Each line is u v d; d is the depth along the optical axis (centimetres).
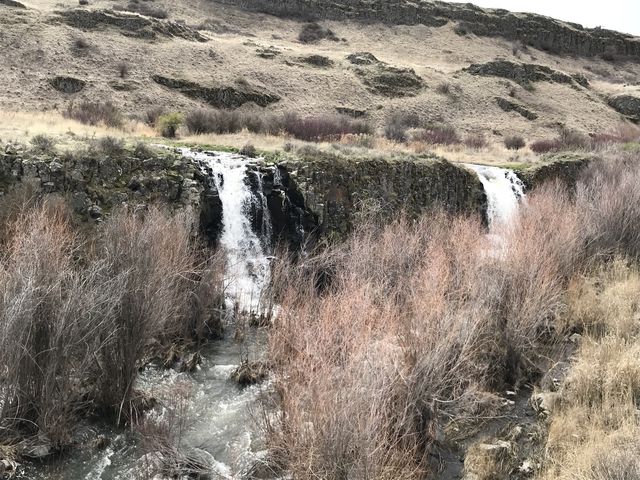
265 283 1273
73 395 686
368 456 511
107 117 2220
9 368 630
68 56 3712
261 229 1454
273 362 823
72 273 717
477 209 1822
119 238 814
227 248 1309
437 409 677
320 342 629
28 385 654
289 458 588
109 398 734
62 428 666
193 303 1004
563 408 730
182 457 646
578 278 1110
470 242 1057
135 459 660
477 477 623
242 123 2270
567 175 2180
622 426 637
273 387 803
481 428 722
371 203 1528
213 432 723
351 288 822
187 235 1006
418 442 646
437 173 1759
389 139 2669
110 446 681
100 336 707
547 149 3058
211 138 1906
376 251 1063
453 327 708
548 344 941
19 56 3522
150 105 3478
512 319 858
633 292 1047
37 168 1160
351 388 537
